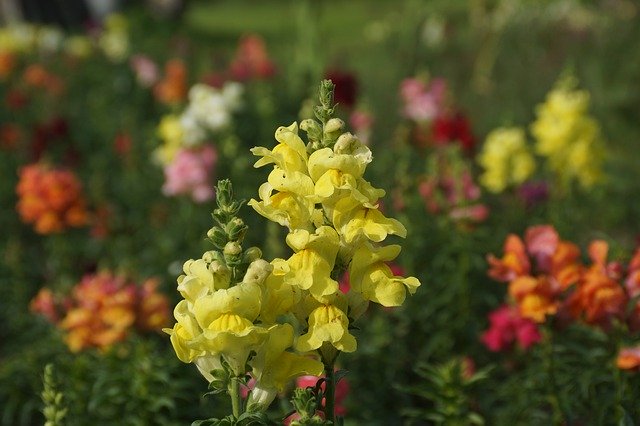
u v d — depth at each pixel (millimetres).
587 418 4617
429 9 18391
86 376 5066
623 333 4324
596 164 7934
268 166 8164
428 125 9195
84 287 5535
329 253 2904
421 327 5910
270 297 2855
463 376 4836
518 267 4395
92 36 19266
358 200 2861
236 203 2895
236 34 24031
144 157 10406
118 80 14141
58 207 7113
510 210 7324
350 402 5145
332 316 2889
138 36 20219
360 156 2930
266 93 10383
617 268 4273
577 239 7109
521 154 7707
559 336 5180
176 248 7410
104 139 11461
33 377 5465
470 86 14125
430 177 6660
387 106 12453
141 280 6906
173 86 11656
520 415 4824
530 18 15992
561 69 13930
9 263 7391
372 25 19672
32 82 13469
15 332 7043
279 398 4590
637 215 8656
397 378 5555
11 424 5664
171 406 4695
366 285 2930
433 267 6109
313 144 3008
